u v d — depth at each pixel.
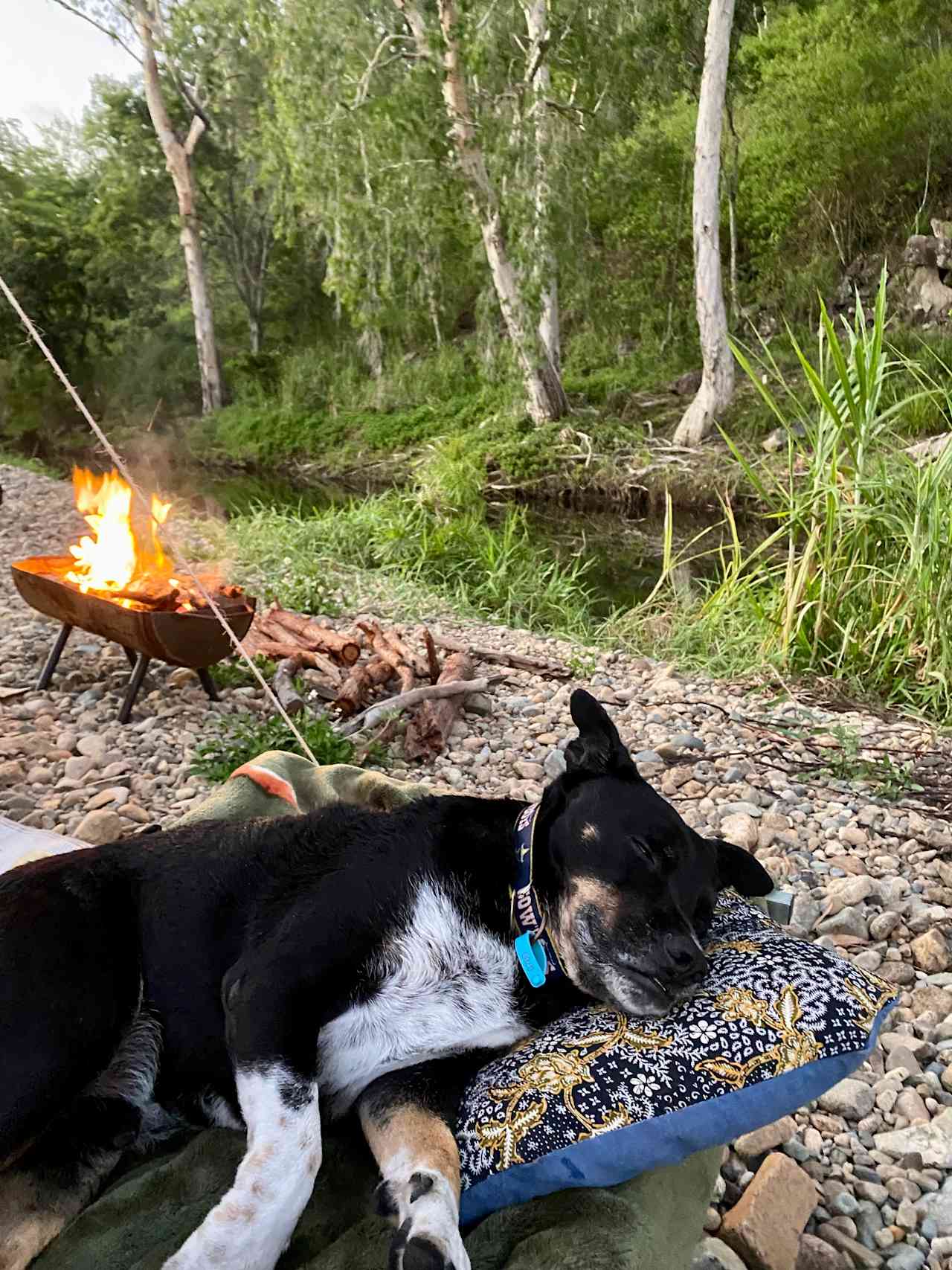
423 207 7.22
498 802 0.99
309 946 0.85
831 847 1.85
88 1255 0.79
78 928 0.87
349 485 8.65
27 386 12.38
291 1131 0.78
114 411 12.57
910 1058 1.28
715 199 6.72
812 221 8.86
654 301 9.30
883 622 2.76
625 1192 0.82
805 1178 1.05
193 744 2.17
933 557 2.67
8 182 13.08
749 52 10.35
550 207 6.80
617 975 0.85
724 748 2.32
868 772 2.19
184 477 9.34
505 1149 0.80
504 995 0.90
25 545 4.26
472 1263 0.77
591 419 7.64
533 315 7.38
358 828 0.96
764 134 9.77
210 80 10.82
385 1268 0.76
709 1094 0.78
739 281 9.14
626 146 8.91
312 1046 0.83
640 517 6.30
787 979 0.85
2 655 2.70
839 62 9.61
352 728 2.23
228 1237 0.74
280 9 6.98
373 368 10.69
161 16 10.35
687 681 2.88
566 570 4.57
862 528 2.85
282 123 7.48
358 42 6.80
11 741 2.09
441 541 4.53
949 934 1.57
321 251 12.71
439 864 0.91
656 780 2.15
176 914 0.92
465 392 9.69
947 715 2.53
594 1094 0.80
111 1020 0.86
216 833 0.99
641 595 4.16
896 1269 1.00
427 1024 0.89
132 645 2.13
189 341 13.29
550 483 6.91
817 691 2.75
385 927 0.88
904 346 6.89
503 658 2.90
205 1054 0.91
